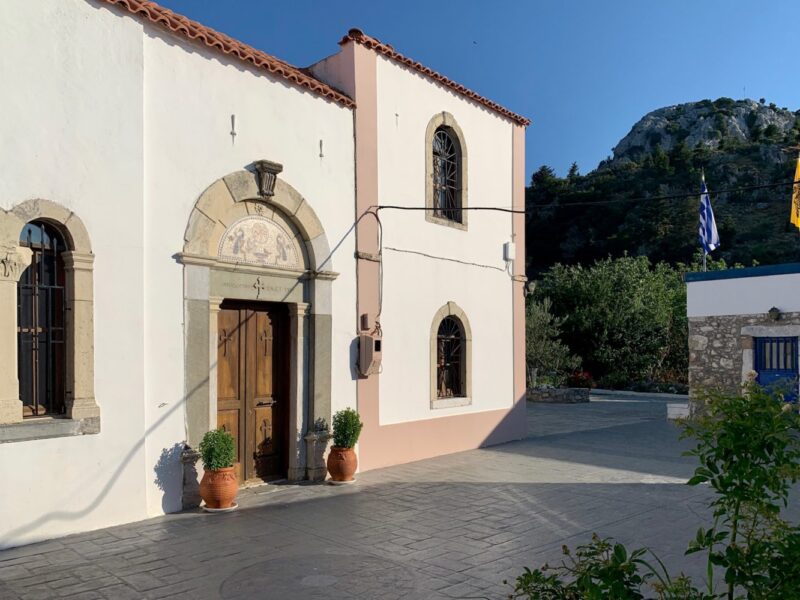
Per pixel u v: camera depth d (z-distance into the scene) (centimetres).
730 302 1383
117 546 550
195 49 702
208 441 668
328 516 659
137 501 627
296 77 798
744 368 1355
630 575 270
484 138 1160
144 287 645
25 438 548
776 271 1317
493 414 1159
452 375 1099
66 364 591
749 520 288
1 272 541
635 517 672
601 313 2558
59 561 511
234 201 734
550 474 891
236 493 698
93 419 593
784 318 1302
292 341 816
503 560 531
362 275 897
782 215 5041
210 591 456
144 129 652
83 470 586
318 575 491
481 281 1141
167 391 661
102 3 615
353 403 882
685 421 304
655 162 6366
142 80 644
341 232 870
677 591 273
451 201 1106
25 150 559
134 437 625
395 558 532
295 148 809
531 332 2156
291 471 807
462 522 644
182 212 683
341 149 875
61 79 584
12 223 548
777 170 5772
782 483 277
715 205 5450
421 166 1013
